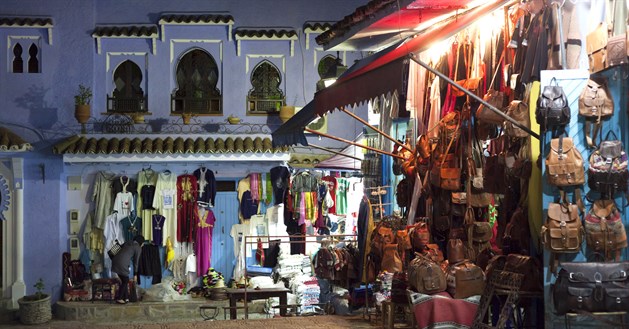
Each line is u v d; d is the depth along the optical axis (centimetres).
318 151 2153
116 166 2102
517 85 884
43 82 2108
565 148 750
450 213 1033
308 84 2178
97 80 2139
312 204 2025
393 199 1508
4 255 2042
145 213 2081
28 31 2112
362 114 2170
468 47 1055
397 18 1168
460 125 1008
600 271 714
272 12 2189
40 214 2062
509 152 862
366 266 1302
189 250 2100
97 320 1933
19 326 1864
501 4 859
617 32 757
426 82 1202
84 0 2133
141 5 2169
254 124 2164
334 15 2197
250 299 1634
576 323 748
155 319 1942
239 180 2128
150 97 2145
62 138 2092
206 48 2166
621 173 732
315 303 1786
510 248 909
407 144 1291
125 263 1941
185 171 2109
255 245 2114
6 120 2094
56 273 2055
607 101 748
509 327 884
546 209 770
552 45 821
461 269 926
